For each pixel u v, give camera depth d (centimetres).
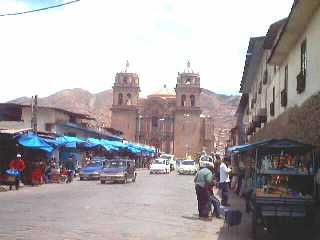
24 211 1752
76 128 5197
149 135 12375
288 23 1861
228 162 3080
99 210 1844
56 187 3100
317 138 1518
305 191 1378
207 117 12012
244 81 4206
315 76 1692
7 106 4531
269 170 1388
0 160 3148
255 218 1349
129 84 11969
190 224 1577
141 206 2034
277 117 2511
